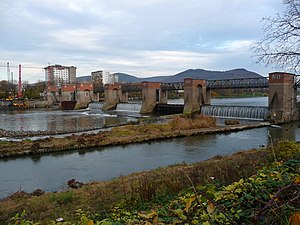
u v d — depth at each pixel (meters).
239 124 45.03
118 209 7.41
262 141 33.81
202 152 29.02
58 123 59.22
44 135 42.72
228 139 35.72
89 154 29.73
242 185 4.20
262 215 3.22
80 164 25.81
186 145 32.81
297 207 3.25
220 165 14.29
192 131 39.97
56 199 13.03
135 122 52.31
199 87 68.50
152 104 77.31
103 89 103.50
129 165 24.91
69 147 31.59
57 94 117.75
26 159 28.12
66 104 100.12
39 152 30.11
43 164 26.17
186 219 3.79
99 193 13.27
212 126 44.44
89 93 102.81
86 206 11.16
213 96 136.88
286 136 36.25
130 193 11.11
